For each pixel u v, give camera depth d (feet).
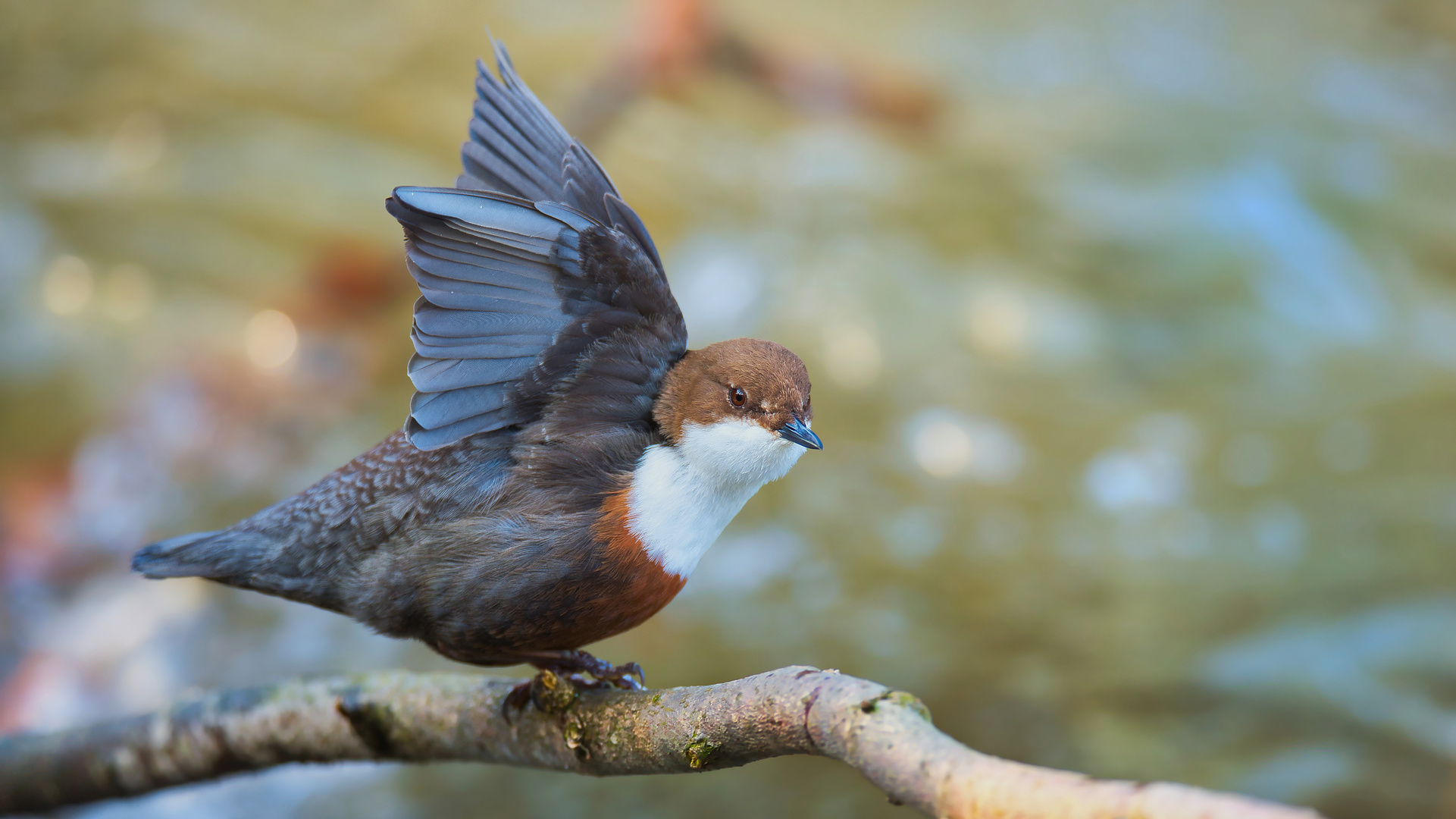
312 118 55.31
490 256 15.84
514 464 16.55
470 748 17.07
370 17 61.31
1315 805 28.91
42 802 21.40
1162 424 44.11
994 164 55.52
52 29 57.72
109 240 48.39
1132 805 9.11
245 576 17.67
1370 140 58.08
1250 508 40.09
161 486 41.55
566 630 16.90
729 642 35.37
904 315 47.42
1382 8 67.56
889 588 37.22
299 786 30.96
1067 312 47.98
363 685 18.29
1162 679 33.24
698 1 49.37
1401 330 49.29
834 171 54.29
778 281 48.67
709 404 16.78
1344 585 36.35
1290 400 45.37
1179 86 60.90
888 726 11.28
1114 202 53.57
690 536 16.96
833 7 62.28
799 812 29.58
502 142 17.26
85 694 35.50
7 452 41.83
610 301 16.48
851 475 41.75
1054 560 38.37
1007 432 43.45
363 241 49.55
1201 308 49.37
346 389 45.57
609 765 14.85
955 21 63.52
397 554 16.70
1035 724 32.01
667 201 52.24
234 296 47.55
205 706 19.76
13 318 45.01
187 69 56.90
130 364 44.65
